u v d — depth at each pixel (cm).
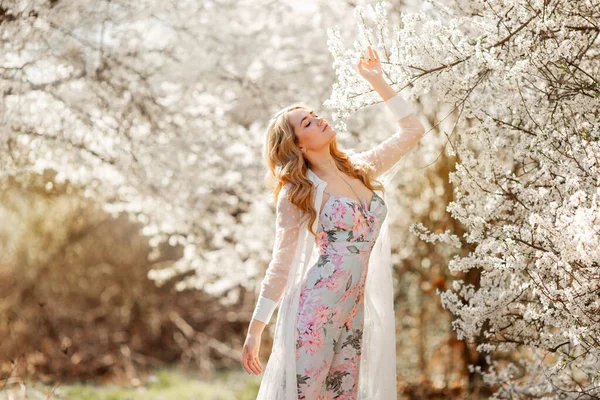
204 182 598
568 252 249
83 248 1009
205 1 556
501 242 293
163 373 816
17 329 900
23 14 448
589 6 280
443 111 549
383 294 303
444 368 654
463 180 315
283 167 292
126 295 992
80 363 857
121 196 597
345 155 302
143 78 533
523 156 311
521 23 287
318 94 576
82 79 506
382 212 296
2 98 468
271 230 665
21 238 983
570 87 292
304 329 279
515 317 330
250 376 782
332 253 283
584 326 269
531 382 369
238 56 570
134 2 514
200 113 571
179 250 1027
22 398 559
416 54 295
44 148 512
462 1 333
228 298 812
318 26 570
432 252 624
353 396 289
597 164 268
